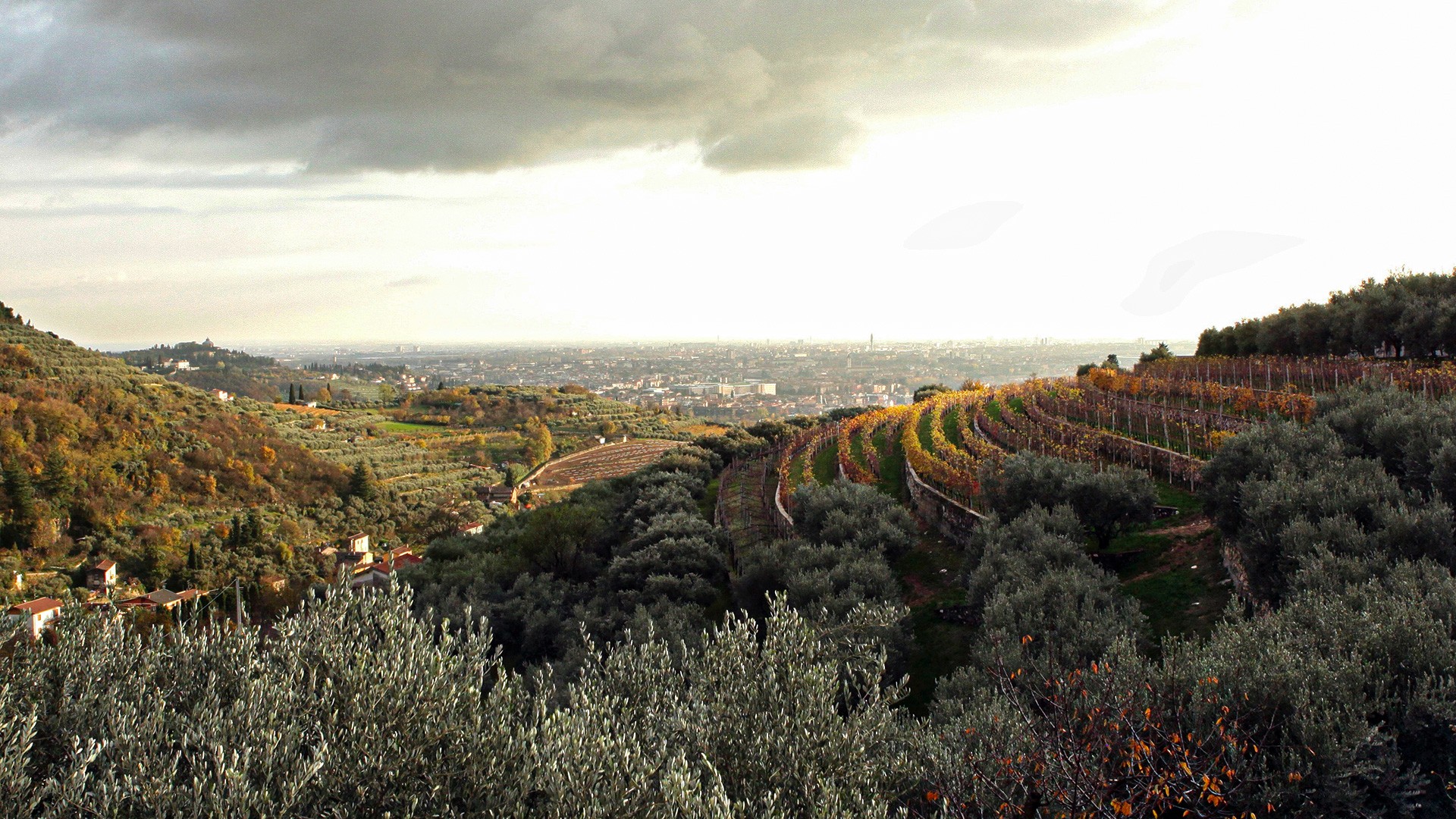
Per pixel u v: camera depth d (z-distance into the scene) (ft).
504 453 390.21
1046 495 72.49
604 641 78.95
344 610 25.04
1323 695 27.68
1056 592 51.26
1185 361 146.20
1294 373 110.32
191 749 21.79
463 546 144.46
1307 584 38.91
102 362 326.85
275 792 19.66
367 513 272.72
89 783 20.94
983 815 24.89
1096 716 23.04
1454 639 30.66
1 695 21.43
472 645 25.30
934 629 65.67
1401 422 55.98
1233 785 24.40
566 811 19.19
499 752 21.54
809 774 22.89
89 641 26.20
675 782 18.92
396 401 555.28
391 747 20.71
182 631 26.35
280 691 22.17
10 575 168.76
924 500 100.53
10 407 222.28
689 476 170.71
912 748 29.66
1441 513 40.88
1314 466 54.29
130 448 242.99
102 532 197.26
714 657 27.55
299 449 310.24
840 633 33.45
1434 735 26.99
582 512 131.95
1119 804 21.26
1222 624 35.60
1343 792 25.12
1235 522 56.49
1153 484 70.54
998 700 33.78
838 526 84.43
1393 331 105.91
